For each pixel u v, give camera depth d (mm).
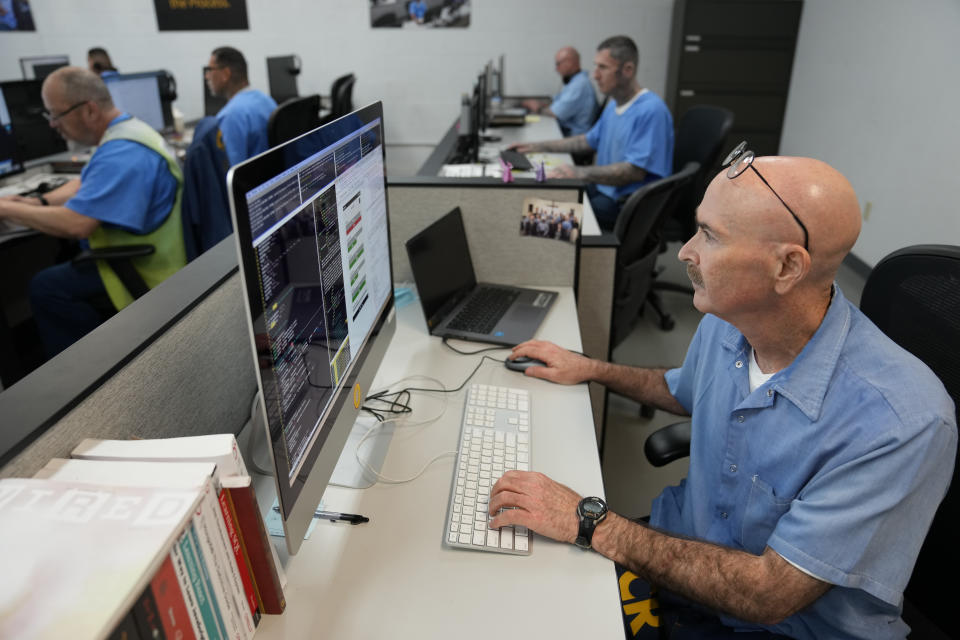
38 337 2852
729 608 812
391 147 5203
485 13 4758
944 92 2809
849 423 796
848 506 756
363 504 934
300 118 3230
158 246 2273
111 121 2180
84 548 490
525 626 749
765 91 4398
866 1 3420
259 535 671
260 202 630
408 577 814
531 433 1102
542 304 1573
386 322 1201
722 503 977
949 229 2820
